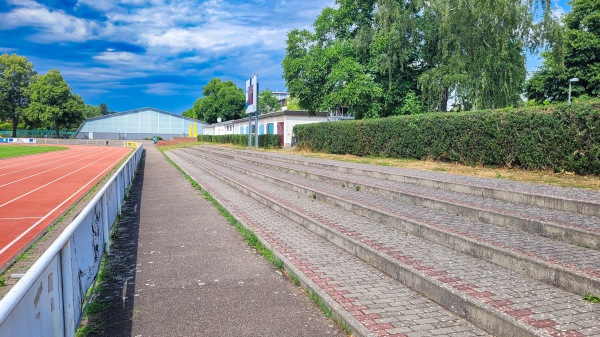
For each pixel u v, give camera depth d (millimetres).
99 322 4223
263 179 16094
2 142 80250
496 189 8438
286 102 87438
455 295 4117
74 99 93438
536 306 3836
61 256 3439
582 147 9844
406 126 17422
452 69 24203
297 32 34844
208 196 13086
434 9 25891
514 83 23891
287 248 6668
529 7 23047
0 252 6973
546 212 6871
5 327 2061
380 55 28031
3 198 13320
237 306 4602
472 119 13656
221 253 6793
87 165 29125
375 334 3631
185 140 79000
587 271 4246
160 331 4000
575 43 35562
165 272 5816
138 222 9367
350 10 31266
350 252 6426
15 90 90062
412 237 6695
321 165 16969
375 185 10820
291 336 3881
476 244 5527
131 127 99875
